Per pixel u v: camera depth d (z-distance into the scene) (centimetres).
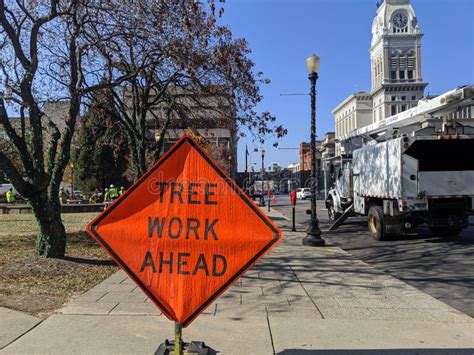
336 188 1973
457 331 527
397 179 1309
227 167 4341
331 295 702
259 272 882
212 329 523
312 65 1290
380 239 1419
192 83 1432
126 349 457
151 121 2158
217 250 400
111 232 404
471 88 1136
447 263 1015
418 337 505
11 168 829
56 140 945
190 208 405
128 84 1612
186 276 400
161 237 404
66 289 702
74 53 952
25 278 770
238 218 402
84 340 480
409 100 9919
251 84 1474
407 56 9981
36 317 554
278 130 1616
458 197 1299
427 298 689
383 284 785
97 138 2050
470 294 730
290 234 1580
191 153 411
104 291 693
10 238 1334
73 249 1098
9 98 883
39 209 882
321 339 495
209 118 1611
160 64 1330
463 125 1291
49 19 905
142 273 401
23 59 894
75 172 4181
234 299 669
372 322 559
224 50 1252
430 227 1466
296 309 616
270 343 480
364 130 1642
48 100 1060
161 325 532
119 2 1008
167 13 1029
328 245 1286
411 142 1269
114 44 1284
